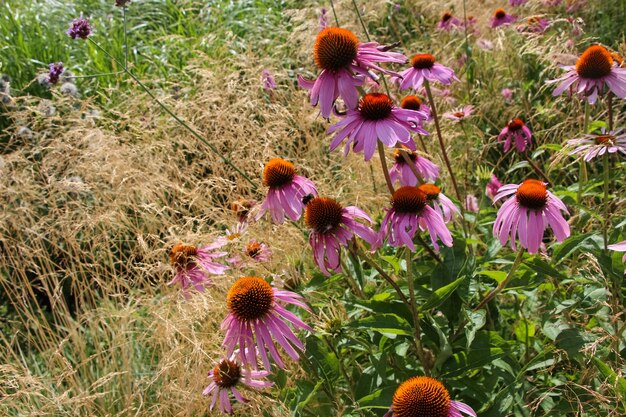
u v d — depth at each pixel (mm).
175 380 1146
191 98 1731
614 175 1149
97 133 1416
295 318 933
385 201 1279
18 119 1679
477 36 2053
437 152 1511
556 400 1029
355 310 1032
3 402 1227
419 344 958
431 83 1625
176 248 1132
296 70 1858
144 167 1411
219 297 1206
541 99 1690
